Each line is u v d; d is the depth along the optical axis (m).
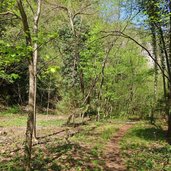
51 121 31.62
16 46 8.66
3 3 10.34
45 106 46.31
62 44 31.98
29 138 10.52
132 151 17.23
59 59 34.72
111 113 43.50
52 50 30.52
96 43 28.92
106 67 35.88
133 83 43.81
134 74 42.66
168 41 21.73
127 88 44.22
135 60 41.03
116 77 42.28
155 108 33.06
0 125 25.59
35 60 17.17
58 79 40.72
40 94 45.56
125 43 39.56
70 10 29.83
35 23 16.56
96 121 33.59
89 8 31.45
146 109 44.28
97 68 32.16
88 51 29.77
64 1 29.41
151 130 26.38
